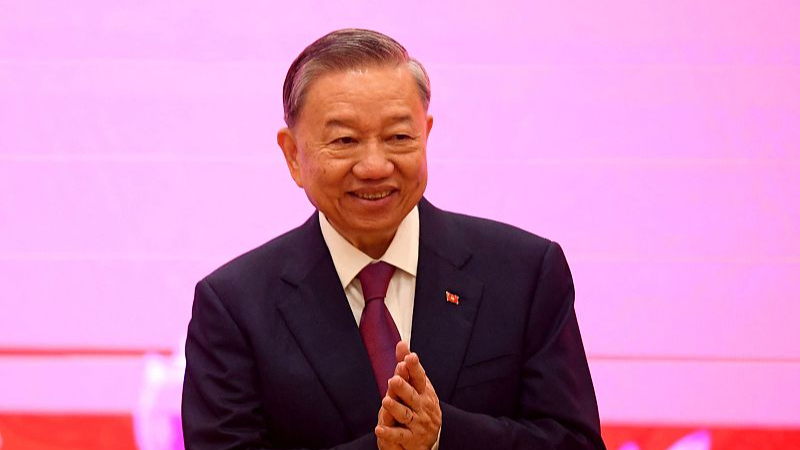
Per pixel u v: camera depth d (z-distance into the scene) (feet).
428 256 15.85
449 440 14.37
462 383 15.29
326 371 15.20
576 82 26.32
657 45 26.37
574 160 26.16
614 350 25.73
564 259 16.30
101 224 26.05
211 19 26.55
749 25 26.40
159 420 25.62
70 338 25.79
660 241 25.96
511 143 26.21
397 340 15.40
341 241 15.80
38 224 26.04
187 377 15.85
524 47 26.40
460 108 26.23
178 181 26.21
